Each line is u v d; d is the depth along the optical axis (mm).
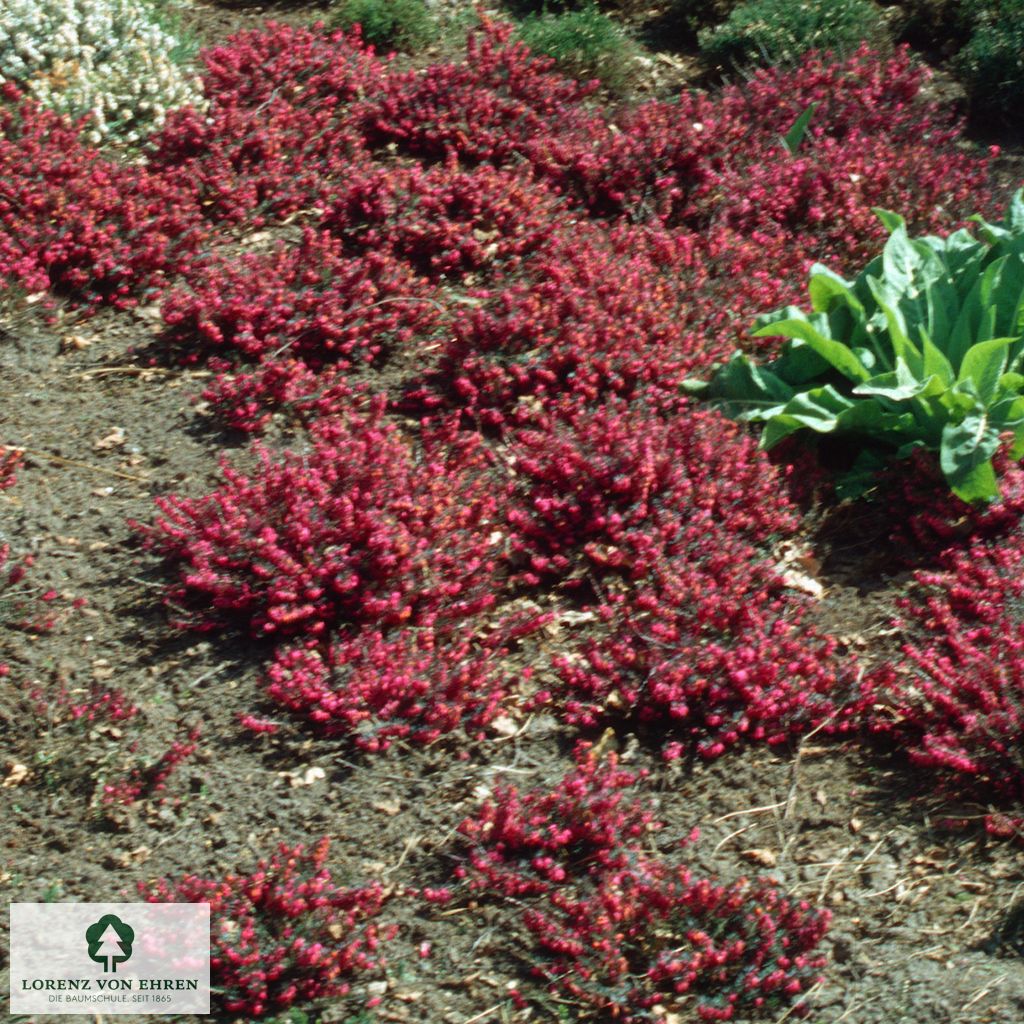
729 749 2967
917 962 2775
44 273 3527
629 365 3346
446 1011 2762
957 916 2809
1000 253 3377
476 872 2834
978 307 3277
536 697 3010
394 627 3055
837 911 2820
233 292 3469
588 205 3836
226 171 3773
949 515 3139
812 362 3326
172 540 3137
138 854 2865
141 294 3574
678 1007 2754
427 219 3684
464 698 2984
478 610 3068
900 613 3086
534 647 3074
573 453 3168
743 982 2754
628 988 2756
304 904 2785
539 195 3746
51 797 2912
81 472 3271
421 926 2820
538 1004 2766
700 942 2758
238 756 2951
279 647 3049
